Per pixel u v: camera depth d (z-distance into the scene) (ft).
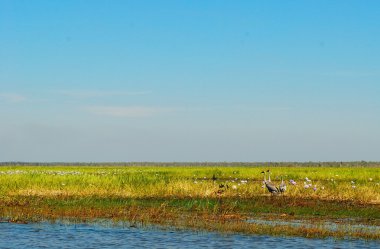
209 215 76.02
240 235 60.34
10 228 65.87
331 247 53.88
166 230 63.82
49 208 81.66
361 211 79.82
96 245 56.34
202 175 181.37
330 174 172.55
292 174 177.58
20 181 114.52
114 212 77.46
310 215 76.89
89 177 123.24
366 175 169.99
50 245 56.54
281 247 54.08
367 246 54.34
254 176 171.73
